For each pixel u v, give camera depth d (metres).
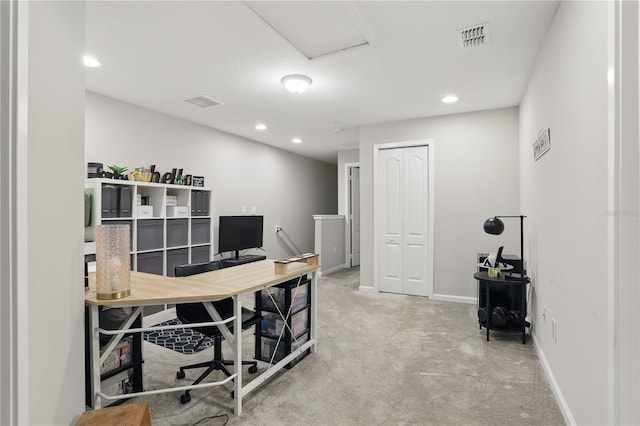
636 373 1.08
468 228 4.30
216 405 2.04
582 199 1.62
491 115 4.18
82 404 1.44
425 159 4.59
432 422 1.88
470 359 2.68
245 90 3.54
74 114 1.38
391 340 3.08
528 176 3.29
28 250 1.14
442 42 2.53
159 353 2.82
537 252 2.82
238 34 2.44
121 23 2.29
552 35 2.23
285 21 2.29
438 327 3.43
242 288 2.00
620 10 1.11
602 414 1.37
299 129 5.17
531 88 3.07
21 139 1.04
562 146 1.99
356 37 2.49
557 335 2.13
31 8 1.14
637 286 1.09
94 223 3.13
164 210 3.80
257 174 6.03
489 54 2.72
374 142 4.86
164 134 4.33
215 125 4.94
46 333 1.23
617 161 1.13
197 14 2.19
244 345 2.96
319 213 7.98
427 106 4.05
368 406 2.03
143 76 3.18
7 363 1.01
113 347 1.82
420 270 4.64
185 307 2.40
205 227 4.40
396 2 2.05
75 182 1.39
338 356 2.74
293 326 2.61
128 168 3.90
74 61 1.37
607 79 1.25
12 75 1.02
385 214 4.85
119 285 1.76
